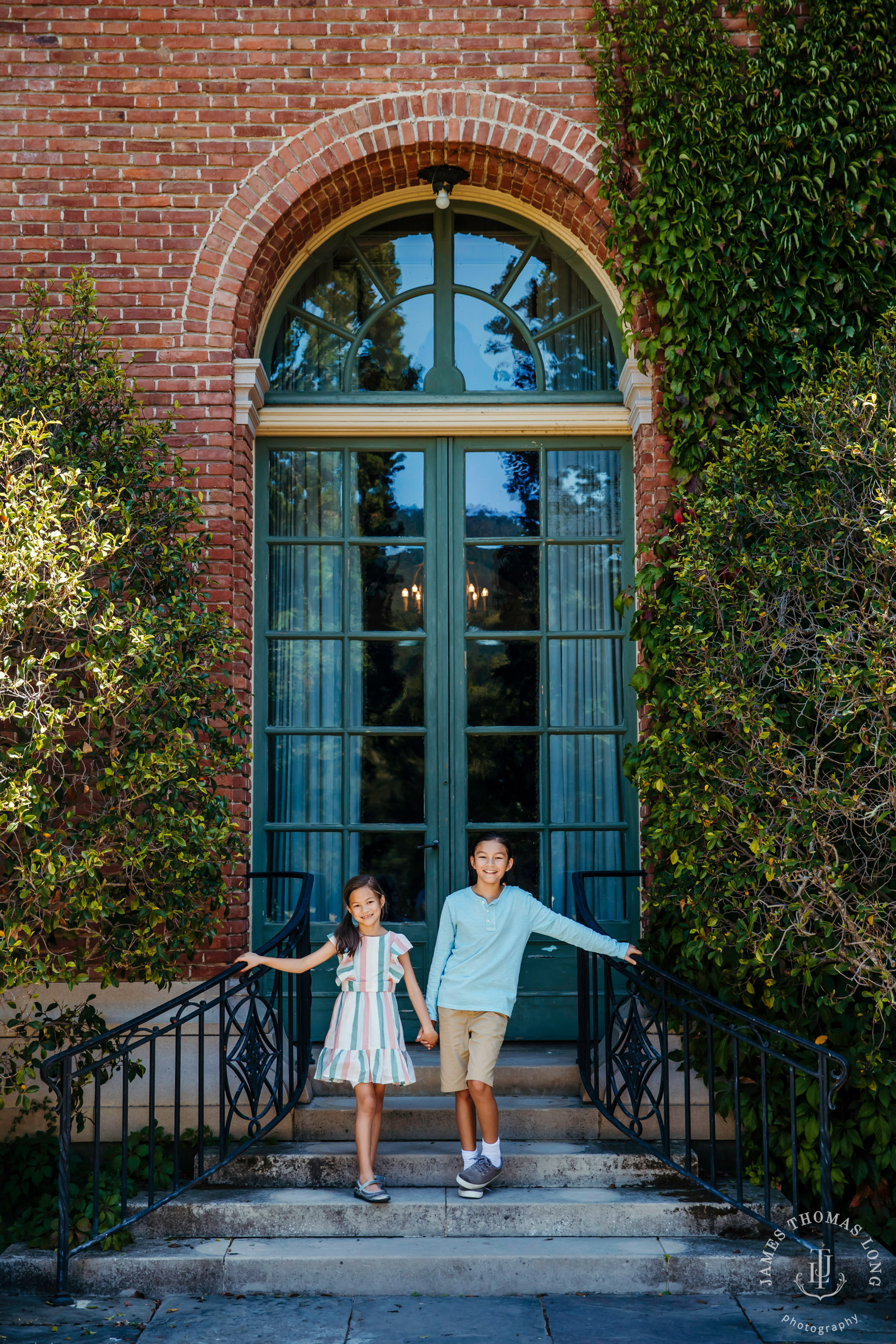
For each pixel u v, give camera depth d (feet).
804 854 13.98
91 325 18.45
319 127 18.97
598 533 20.27
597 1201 14.58
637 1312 13.10
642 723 19.12
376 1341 12.27
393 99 19.03
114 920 14.78
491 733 19.94
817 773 13.83
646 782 15.64
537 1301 13.43
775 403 18.06
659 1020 16.99
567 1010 19.19
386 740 19.97
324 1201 14.58
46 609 13.33
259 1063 15.53
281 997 16.48
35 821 12.70
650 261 18.42
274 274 19.86
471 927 14.89
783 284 18.12
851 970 14.65
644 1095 16.66
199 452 18.35
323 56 19.10
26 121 18.89
